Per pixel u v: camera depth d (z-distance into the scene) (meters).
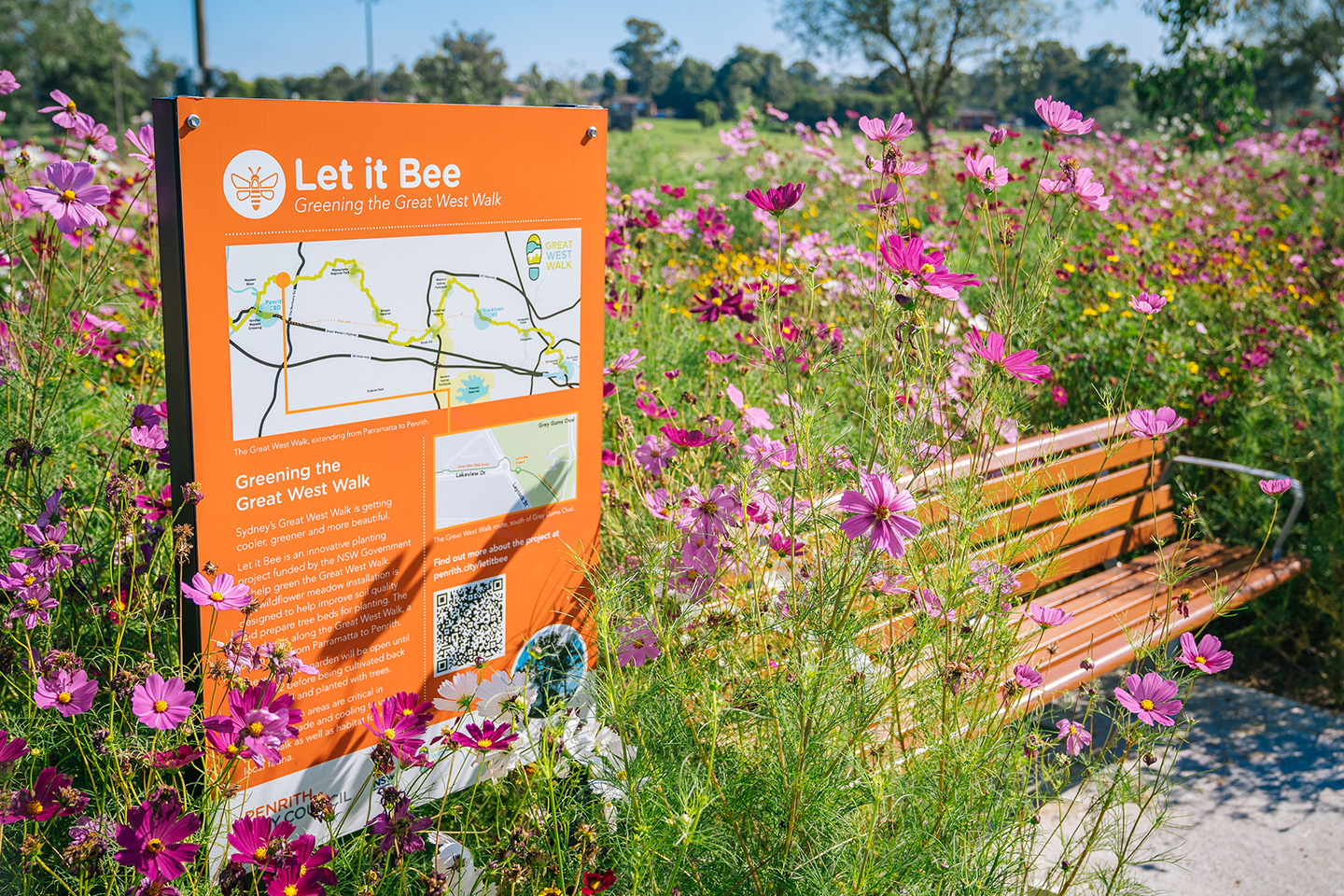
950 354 2.18
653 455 2.49
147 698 1.55
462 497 2.03
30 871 1.63
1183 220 6.96
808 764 1.83
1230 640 3.83
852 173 6.39
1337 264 5.24
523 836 1.72
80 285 2.69
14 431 2.49
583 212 2.10
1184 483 4.17
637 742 2.01
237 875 1.56
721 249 4.68
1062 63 53.12
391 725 1.81
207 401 1.67
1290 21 15.02
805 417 1.99
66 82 43.84
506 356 2.04
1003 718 2.03
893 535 1.68
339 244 1.76
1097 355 4.42
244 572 1.77
